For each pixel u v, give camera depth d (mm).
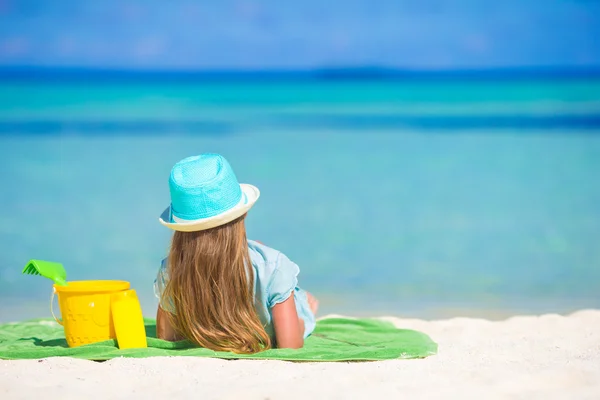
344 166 14625
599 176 13148
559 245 8195
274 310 3617
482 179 12906
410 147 18469
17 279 6672
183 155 16344
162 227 8922
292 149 17875
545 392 2822
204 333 3545
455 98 39281
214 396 2732
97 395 2834
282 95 41969
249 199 3594
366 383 2945
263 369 3145
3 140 19953
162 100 37906
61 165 14383
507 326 4449
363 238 8523
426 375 3055
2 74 51031
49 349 3504
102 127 24672
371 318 4598
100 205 10219
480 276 6914
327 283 6664
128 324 3553
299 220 9461
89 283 3820
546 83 47156
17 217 9391
